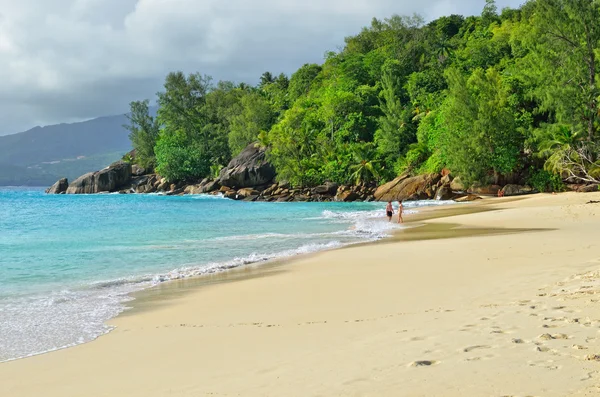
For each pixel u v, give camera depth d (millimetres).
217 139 120125
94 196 108625
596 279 11172
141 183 124188
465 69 97438
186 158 117500
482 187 69375
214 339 8969
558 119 61656
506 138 68812
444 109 77812
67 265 20000
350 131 94625
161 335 9602
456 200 63656
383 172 85062
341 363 6762
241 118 114438
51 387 6906
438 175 72375
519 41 88562
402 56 112062
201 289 14531
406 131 90312
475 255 17766
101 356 8398
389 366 6395
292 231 32031
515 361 6059
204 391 6184
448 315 9141
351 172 86000
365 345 7590
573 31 59938
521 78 71500
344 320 9688
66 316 11641
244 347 8234
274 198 83875
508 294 10695
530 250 17984
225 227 35688
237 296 13172
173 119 126750
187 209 59438
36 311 12203
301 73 129500
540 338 6922
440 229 29391
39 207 65750
